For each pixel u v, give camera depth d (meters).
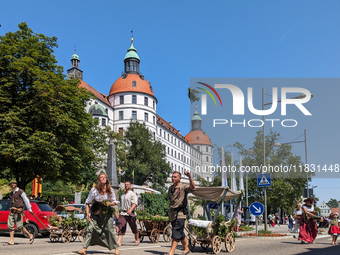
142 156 69.81
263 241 13.75
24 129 21.69
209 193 10.74
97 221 7.48
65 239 12.25
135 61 93.31
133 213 11.58
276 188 41.03
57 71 26.50
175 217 7.53
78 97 26.66
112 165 25.52
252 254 8.82
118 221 10.70
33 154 21.11
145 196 44.72
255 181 41.38
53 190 50.59
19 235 15.94
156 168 70.62
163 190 70.06
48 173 22.92
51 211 15.26
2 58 22.73
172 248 7.50
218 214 10.27
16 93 22.89
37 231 14.76
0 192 37.75
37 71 23.22
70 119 24.08
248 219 36.12
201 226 9.33
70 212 12.87
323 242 14.27
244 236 16.34
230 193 11.76
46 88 22.88
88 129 28.03
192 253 8.98
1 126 21.42
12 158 21.22
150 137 72.56
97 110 78.50
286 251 9.66
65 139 24.84
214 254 8.98
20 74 22.66
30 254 7.76
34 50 24.44
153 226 12.55
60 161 22.41
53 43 26.34
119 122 86.06
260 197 42.22
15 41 24.22
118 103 87.50
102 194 7.43
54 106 23.27
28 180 24.25
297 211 19.84
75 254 7.52
